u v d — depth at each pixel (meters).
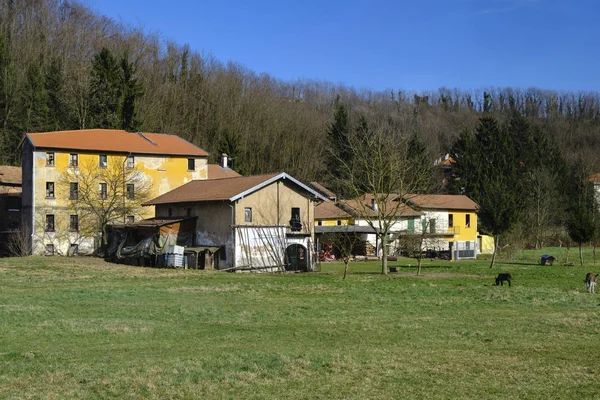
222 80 110.00
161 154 69.25
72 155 64.69
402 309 24.16
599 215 83.38
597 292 30.75
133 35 106.19
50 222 63.28
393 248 67.31
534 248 84.38
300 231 52.00
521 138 107.06
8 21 93.56
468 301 26.48
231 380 12.96
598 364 14.66
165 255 50.00
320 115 119.25
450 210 76.19
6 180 72.62
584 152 116.94
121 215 65.00
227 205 49.59
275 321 21.03
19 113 82.94
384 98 147.12
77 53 96.31
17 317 21.03
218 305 25.08
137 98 86.00
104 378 13.02
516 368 14.21
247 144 104.69
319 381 13.02
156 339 17.61
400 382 12.97
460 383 12.88
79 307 24.00
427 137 119.56
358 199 52.75
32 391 12.13
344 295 28.92
